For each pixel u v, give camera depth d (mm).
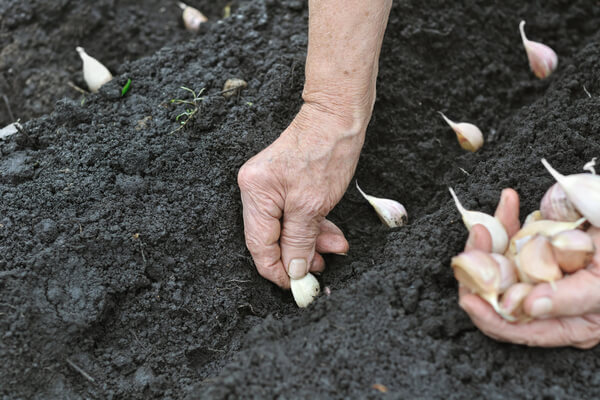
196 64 1062
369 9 855
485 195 931
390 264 907
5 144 1003
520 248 834
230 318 921
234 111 1010
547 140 973
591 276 798
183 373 894
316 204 894
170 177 964
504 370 831
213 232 947
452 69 1104
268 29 1098
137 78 1052
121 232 921
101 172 959
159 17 1216
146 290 917
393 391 819
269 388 826
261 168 886
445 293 880
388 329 852
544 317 805
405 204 1026
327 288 905
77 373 875
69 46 1168
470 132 1036
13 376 854
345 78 885
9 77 1138
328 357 839
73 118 1010
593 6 1160
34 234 915
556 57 1100
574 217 848
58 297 884
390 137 1052
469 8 1130
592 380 822
